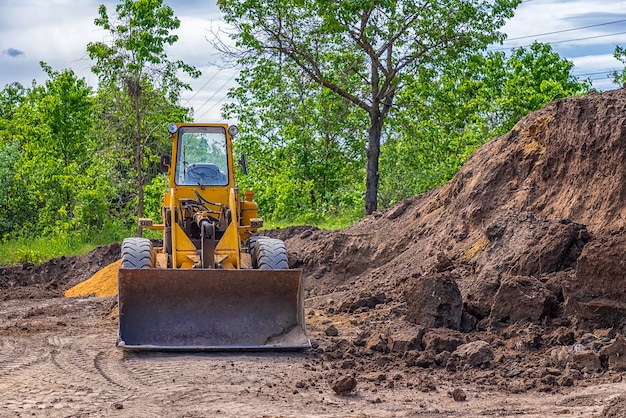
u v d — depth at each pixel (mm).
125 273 10812
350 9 27531
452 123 32781
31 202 32469
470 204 15148
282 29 29391
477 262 13242
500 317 11250
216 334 10930
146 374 9438
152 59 29141
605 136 13328
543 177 14258
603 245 10750
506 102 30922
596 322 10531
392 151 32875
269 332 11023
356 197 34406
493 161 15484
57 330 12469
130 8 29078
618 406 7422
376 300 13562
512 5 28969
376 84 29219
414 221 16797
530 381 9016
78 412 7859
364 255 16578
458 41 28625
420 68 28938
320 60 29859
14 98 62094
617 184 12797
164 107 30719
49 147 33469
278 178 37906
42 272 21672
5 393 8602
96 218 30359
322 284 16391
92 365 9906
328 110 35406
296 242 19281
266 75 30188
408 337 10453
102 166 30594
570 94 32750
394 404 8219
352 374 9477
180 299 11062
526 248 12445
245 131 39469
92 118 33500
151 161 32594
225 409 7980
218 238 12883
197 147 13383
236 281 11109
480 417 7773
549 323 10867
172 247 12188
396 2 28359
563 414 7824
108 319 13562
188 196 13141
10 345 11227
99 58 29203
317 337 11562
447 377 9352
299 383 8922
